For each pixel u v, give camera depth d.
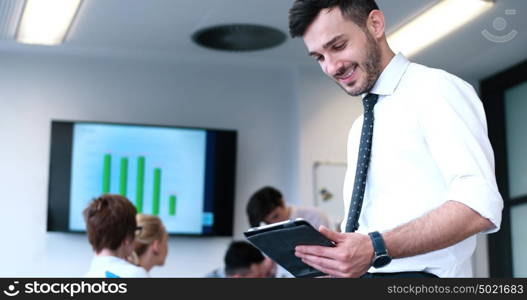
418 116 1.95
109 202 3.27
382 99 2.03
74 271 6.20
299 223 1.73
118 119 6.42
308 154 6.57
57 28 5.70
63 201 6.16
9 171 6.19
